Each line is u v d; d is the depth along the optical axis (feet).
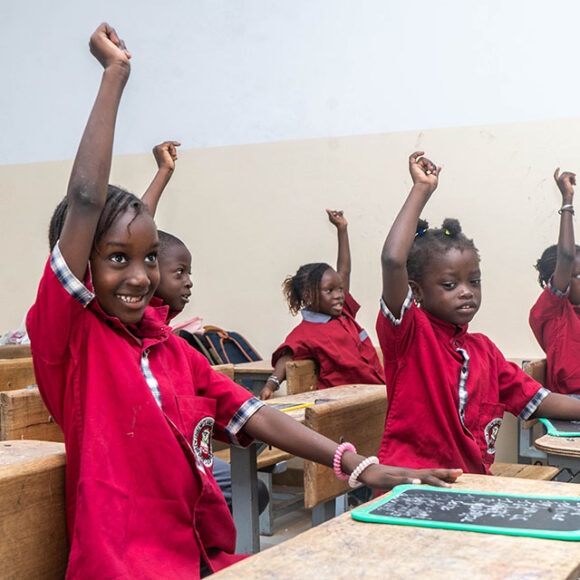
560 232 11.18
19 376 8.46
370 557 2.90
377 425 7.12
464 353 6.54
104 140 4.24
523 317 11.92
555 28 11.78
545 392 6.88
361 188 12.97
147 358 4.46
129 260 4.35
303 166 13.41
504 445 11.73
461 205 12.37
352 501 10.40
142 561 3.94
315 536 3.17
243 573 2.77
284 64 13.53
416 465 6.23
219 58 14.01
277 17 13.57
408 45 12.69
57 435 6.19
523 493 3.84
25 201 15.55
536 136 11.90
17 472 3.78
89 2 15.03
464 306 6.55
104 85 4.34
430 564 2.81
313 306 12.05
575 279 11.35
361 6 12.98
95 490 3.91
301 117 13.43
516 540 3.09
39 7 15.46
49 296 4.10
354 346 11.65
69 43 15.24
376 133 12.89
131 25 14.66
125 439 4.11
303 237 13.39
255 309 13.74
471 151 12.30
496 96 12.14
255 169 13.75
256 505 6.59
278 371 11.10
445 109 12.45
